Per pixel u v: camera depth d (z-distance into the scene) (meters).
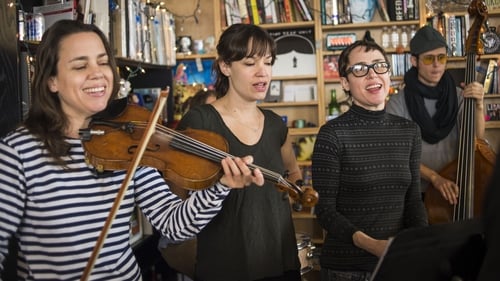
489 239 0.78
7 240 1.30
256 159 1.75
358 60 1.81
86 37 1.40
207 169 1.45
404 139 1.85
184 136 1.51
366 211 1.79
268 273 1.73
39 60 1.40
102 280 1.37
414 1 3.88
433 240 1.02
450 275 1.07
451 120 2.60
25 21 2.06
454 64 4.02
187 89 3.97
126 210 1.44
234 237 1.71
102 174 1.39
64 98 1.40
